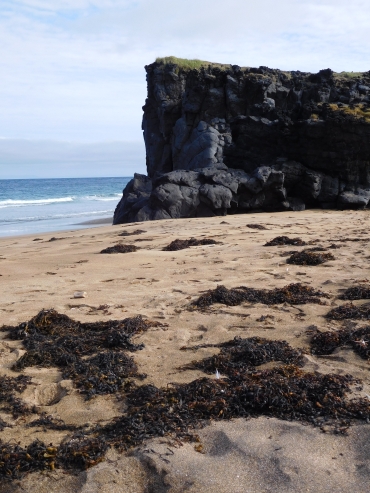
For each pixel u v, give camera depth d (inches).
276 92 1239.5
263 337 213.3
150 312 258.7
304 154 1125.7
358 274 325.4
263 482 114.7
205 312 255.4
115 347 207.6
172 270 374.3
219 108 1257.4
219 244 512.1
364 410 142.5
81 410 154.1
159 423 139.6
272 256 414.6
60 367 192.5
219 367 179.3
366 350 186.9
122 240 609.6
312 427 137.1
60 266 419.5
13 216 1519.4
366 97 1210.6
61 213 1631.4
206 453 127.7
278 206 1093.1
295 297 269.9
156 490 114.7
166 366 186.9
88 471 120.6
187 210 1026.7
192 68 1307.8
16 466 123.1
